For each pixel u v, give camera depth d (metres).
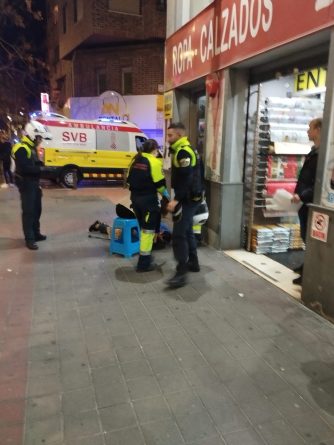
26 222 5.66
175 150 4.21
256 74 5.05
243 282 4.44
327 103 3.34
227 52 5.04
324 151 3.41
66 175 13.03
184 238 4.25
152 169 4.48
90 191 12.66
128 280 4.49
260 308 3.79
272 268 4.86
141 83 16.17
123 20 15.19
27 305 3.82
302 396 2.54
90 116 16.66
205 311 3.72
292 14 3.73
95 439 2.16
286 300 3.97
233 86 5.15
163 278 4.56
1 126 21.25
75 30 16.72
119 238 5.37
